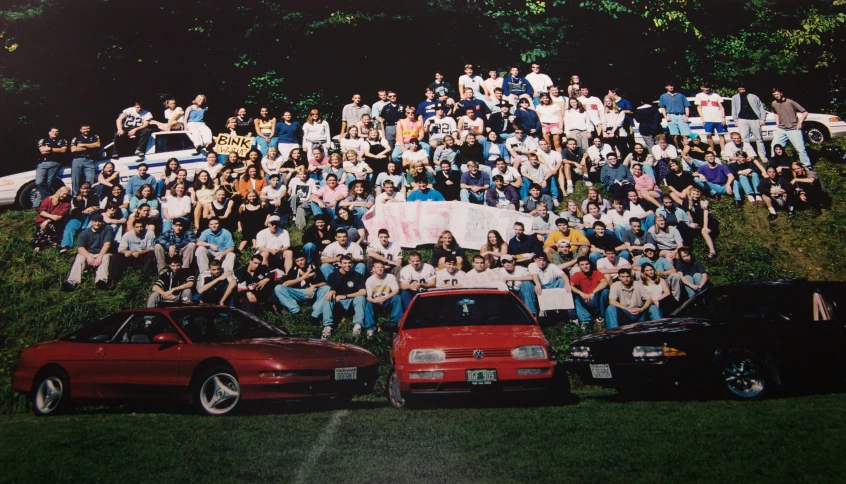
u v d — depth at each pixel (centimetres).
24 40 2167
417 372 806
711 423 661
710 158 1788
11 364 1181
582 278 1345
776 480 466
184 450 618
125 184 1697
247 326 948
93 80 2286
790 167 1839
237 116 1808
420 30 2441
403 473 515
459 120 1802
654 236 1495
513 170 1653
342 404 945
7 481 537
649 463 521
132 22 2209
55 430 750
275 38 2345
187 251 1372
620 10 2464
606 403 834
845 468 488
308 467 541
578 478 486
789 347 810
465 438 635
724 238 1667
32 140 2295
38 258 1513
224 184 1608
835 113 2864
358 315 1241
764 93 2866
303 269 1337
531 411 779
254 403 870
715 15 2931
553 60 2586
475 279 1323
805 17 2891
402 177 1645
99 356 899
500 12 2497
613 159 1661
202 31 2269
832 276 1580
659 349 824
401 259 1411
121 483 518
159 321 909
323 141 1808
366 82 2497
